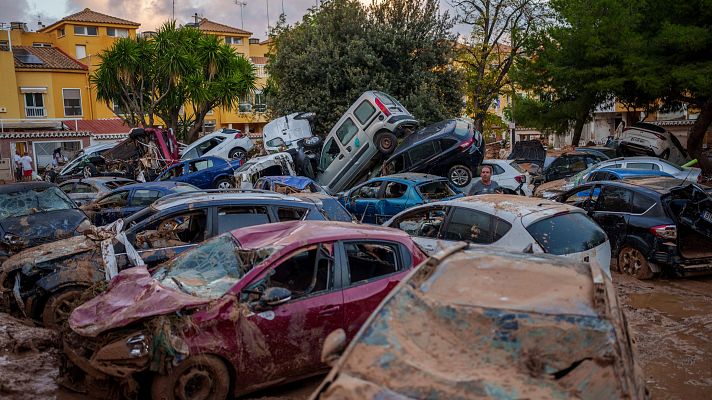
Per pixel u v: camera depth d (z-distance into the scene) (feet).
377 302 18.57
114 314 16.66
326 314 17.74
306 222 20.86
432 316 12.40
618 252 33.58
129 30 169.07
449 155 54.90
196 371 15.90
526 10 98.02
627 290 30.25
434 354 11.45
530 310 12.28
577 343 11.47
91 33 163.94
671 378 19.67
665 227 31.04
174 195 27.71
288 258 17.90
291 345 17.21
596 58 73.31
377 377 10.85
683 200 32.81
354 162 60.13
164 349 15.47
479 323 12.07
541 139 132.77
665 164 56.24
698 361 21.07
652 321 25.50
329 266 18.44
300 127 73.61
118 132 127.54
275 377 17.13
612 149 78.54
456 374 10.84
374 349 11.64
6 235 30.89
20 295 23.49
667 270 33.01
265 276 17.46
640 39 69.31
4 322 23.39
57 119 133.80
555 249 23.62
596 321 11.92
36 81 134.41
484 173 35.24
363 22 82.89
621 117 137.28
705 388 18.88
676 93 71.92
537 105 85.40
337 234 19.01
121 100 109.19
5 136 111.55
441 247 16.60
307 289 18.06
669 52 68.95
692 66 65.21
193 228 27.04
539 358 11.18
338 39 83.66
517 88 94.89
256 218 25.93
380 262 20.06
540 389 10.48
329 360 11.85
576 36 75.25
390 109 58.49
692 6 67.05
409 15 82.84
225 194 27.07
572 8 78.38
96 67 142.10
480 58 101.91
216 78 112.06
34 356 20.51
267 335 16.83
